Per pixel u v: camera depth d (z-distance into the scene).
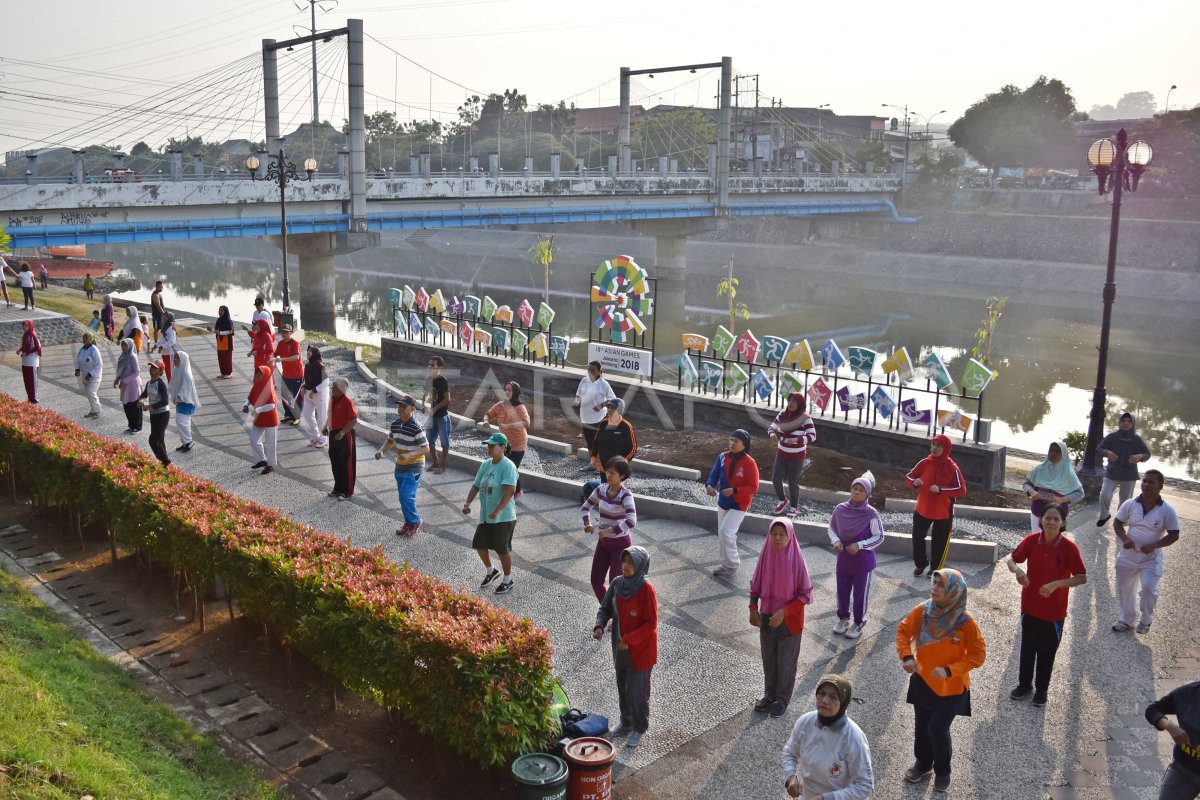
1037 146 100.12
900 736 8.06
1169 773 6.43
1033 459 22.28
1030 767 7.66
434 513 13.68
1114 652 9.83
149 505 10.32
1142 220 75.69
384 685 7.49
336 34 53.19
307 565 8.58
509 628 7.35
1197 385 41.69
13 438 12.95
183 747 7.34
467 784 7.18
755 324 60.31
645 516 13.83
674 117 116.56
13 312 28.80
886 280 82.69
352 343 34.41
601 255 96.25
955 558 12.30
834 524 9.88
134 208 43.03
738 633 9.98
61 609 10.05
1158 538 10.14
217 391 21.69
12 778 5.82
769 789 7.29
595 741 6.84
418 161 60.69
